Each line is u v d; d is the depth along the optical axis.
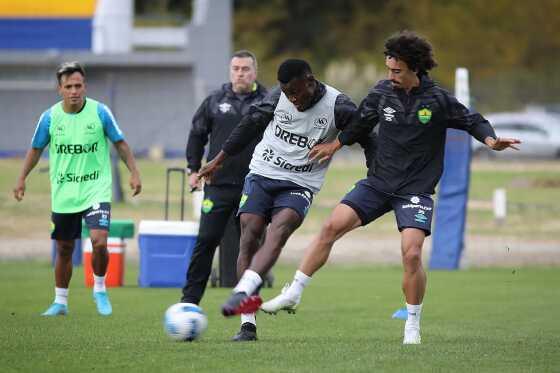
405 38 27.20
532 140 161.00
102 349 27.17
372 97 28.02
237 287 26.08
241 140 28.84
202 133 35.84
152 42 164.88
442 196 61.88
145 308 39.62
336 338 30.89
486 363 25.14
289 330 33.44
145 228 49.03
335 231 27.70
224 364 24.73
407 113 27.61
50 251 69.19
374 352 26.73
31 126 145.62
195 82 144.25
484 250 71.06
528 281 53.75
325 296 46.16
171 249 49.09
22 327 32.75
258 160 28.94
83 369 24.12
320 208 89.88
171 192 95.25
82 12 145.88
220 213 32.97
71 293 45.47
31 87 145.38
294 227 27.88
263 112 28.56
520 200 100.81
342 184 111.00
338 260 66.94
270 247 27.00
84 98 35.84
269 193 28.61
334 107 28.22
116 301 42.41
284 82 27.52
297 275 27.52
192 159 35.75
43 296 44.47
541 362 25.44
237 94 35.69
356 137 28.16
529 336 32.03
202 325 28.75
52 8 145.25
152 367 24.36
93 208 35.97
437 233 61.97
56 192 36.03
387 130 27.91
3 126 145.25
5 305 40.81
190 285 32.75
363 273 59.12
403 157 27.84
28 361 25.27
